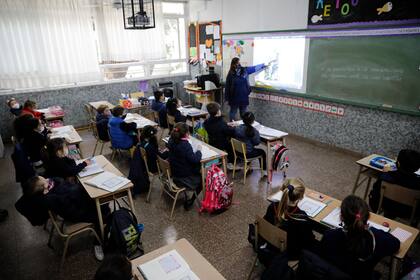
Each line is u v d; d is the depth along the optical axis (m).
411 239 1.80
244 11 5.76
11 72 5.51
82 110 6.39
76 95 6.26
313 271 1.47
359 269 1.55
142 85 7.02
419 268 1.83
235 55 6.23
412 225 2.40
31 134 3.48
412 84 3.69
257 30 5.58
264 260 1.98
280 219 1.89
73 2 5.77
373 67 4.03
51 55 5.79
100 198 2.46
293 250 1.89
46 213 2.44
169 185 3.14
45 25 5.61
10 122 5.70
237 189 3.68
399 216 2.43
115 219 2.27
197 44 7.23
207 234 2.86
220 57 6.64
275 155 3.68
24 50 5.54
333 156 4.60
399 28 3.66
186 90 7.02
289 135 5.52
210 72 6.70
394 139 4.03
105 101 6.34
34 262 2.57
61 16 5.72
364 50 4.08
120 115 4.20
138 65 6.88
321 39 4.57
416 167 2.29
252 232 2.21
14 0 5.26
